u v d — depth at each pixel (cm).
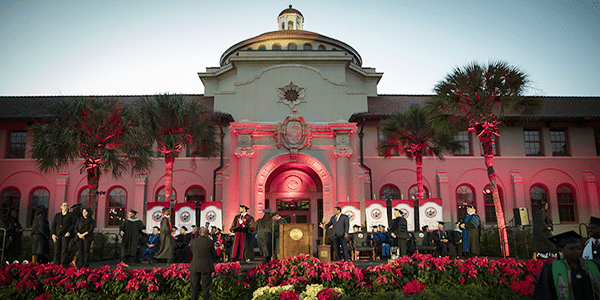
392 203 2123
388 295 1018
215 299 1099
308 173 2716
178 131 2100
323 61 2888
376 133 2827
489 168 1792
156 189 2739
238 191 2314
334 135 2403
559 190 2870
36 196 2762
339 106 2630
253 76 2684
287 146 2362
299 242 1291
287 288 1062
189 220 2077
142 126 1997
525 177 2852
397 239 1667
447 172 2828
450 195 2791
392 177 2797
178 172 2758
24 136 2850
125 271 1155
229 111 2627
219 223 2100
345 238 1433
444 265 1095
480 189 2819
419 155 2291
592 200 2819
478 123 1831
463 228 1595
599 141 2972
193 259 1021
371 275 1111
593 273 636
